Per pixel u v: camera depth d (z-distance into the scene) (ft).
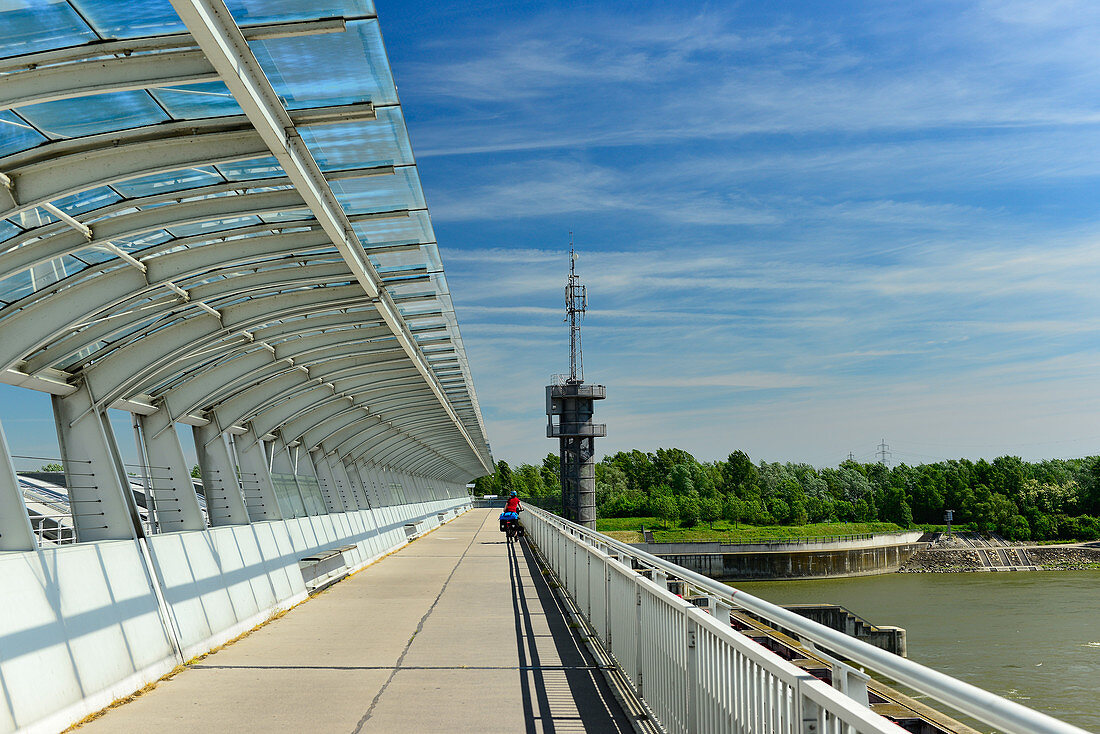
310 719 23.79
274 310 39.86
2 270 26.45
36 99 19.17
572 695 26.35
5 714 21.70
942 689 7.41
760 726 13.89
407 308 44.83
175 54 19.43
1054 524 352.69
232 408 55.88
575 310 182.09
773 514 329.11
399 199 29.14
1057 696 88.33
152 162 23.52
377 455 117.39
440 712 24.32
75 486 37.04
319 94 22.25
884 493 384.06
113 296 31.22
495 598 50.80
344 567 65.87
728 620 17.37
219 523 53.21
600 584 33.14
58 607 26.12
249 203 27.71
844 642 9.84
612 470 442.09
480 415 112.47
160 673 30.01
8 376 33.58
